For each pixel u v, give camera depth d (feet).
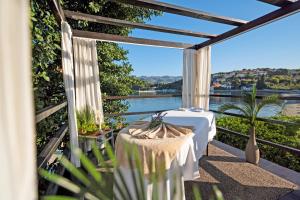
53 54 9.75
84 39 12.42
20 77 1.36
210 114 9.73
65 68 9.36
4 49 1.25
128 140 5.61
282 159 10.42
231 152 12.14
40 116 5.15
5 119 1.24
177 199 3.27
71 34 11.33
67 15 9.84
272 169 9.79
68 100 9.41
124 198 2.56
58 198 2.06
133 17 18.51
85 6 15.47
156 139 5.85
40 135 8.57
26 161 1.39
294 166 9.86
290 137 10.18
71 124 9.36
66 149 9.36
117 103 19.57
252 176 9.03
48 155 5.22
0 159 1.21
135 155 2.86
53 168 7.39
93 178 2.44
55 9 7.94
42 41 8.64
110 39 12.91
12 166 1.28
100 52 17.47
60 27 10.11
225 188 8.00
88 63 12.62
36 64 8.11
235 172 9.43
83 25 15.42
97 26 16.97
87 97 12.49
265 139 11.51
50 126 9.68
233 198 7.30
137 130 6.61
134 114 15.65
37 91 8.07
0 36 1.23
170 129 6.68
